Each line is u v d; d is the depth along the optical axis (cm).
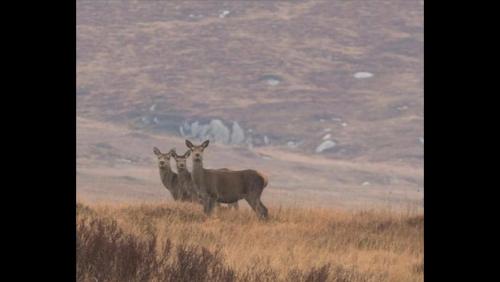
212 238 6072
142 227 6191
